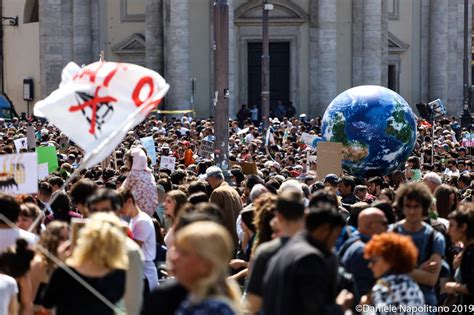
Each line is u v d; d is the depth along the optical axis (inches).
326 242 1151.0
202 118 5920.3
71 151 3267.7
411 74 6476.4
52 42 6245.1
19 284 1310.3
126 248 1233.4
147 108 1418.6
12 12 6894.7
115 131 1392.7
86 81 1487.5
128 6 6161.4
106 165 3014.3
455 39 6658.5
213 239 946.1
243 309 1243.2
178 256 956.6
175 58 5821.9
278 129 4776.1
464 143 4256.9
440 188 1732.3
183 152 3661.4
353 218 1537.9
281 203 1203.2
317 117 5502.0
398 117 2655.0
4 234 1386.6
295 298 1061.1
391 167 2694.4
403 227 1423.5
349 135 2657.5
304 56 6067.9
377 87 2704.2
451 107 6692.9
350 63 6141.7
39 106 1491.1
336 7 6077.8
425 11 6471.5
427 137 4402.1
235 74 5999.0
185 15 5812.0
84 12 6181.1
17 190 1685.5
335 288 1133.1
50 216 1706.4
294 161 3437.5
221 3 2822.3
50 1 6225.4
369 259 1261.1
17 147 3083.2
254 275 1198.9
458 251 1551.4
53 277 1189.7
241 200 2065.7
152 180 1930.4
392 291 1219.9
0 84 7037.4
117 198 1398.9
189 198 1662.2
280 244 1195.3
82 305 1180.5
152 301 1037.8
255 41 6053.2
